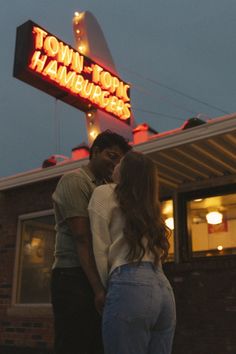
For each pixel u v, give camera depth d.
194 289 6.00
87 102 9.09
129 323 1.76
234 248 6.21
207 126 5.07
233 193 6.38
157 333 1.90
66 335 2.01
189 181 6.75
